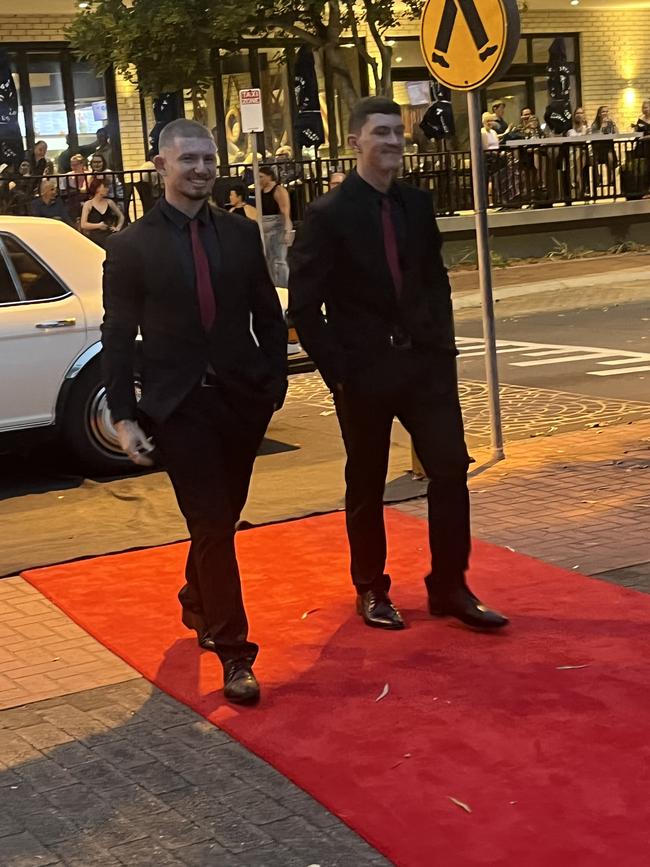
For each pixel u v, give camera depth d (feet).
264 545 20.48
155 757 12.82
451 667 14.64
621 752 12.17
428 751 12.44
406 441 28.32
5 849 11.09
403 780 11.84
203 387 13.92
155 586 18.66
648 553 18.71
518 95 85.56
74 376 26.32
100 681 15.07
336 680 14.47
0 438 25.99
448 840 10.66
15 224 26.55
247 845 10.91
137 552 20.63
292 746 12.76
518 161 72.08
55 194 56.49
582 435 27.61
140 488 25.76
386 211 14.87
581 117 78.54
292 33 61.87
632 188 75.56
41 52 69.00
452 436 15.33
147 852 10.89
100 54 58.49
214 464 14.03
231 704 13.96
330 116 76.07
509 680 14.14
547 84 85.71
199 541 14.08
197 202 13.89
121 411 13.87
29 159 68.18
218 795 11.89
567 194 73.61
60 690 14.85
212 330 13.80
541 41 85.71
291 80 75.25
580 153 73.97
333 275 15.01
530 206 72.69
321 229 14.71
